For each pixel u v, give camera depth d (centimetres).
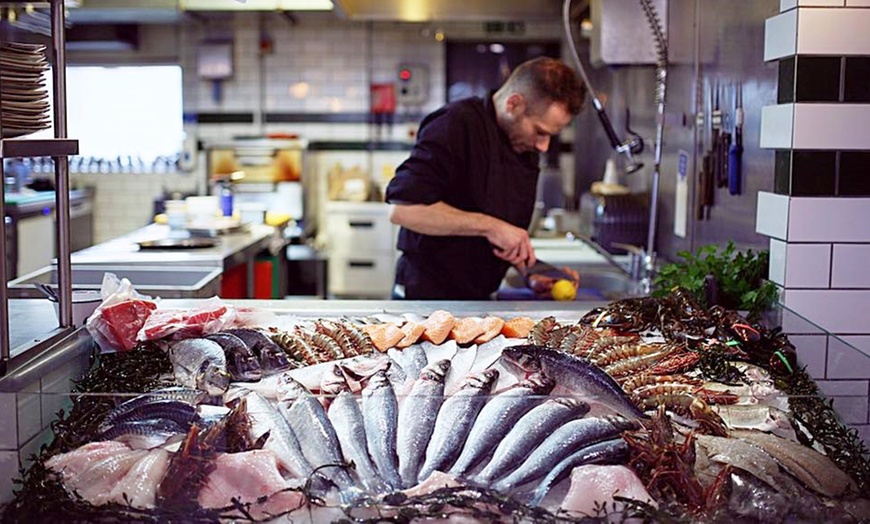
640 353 209
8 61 183
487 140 351
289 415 169
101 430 171
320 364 201
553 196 742
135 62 803
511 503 158
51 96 230
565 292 350
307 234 782
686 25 387
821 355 204
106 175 814
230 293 465
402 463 162
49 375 188
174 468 162
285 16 677
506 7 560
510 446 164
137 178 816
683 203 390
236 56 809
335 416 169
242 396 175
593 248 471
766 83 283
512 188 359
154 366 205
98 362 209
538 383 187
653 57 426
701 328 223
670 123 415
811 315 248
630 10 423
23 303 247
